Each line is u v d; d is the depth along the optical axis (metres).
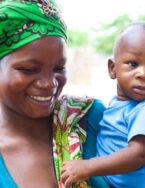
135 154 1.73
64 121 1.88
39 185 1.73
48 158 1.81
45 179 1.75
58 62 1.72
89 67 10.70
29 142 1.83
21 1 1.70
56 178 1.77
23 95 1.71
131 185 1.84
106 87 9.85
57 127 1.86
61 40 1.73
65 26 1.79
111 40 10.95
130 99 1.92
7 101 1.75
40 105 1.72
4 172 1.71
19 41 1.67
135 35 1.88
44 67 1.70
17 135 1.84
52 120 1.90
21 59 1.67
